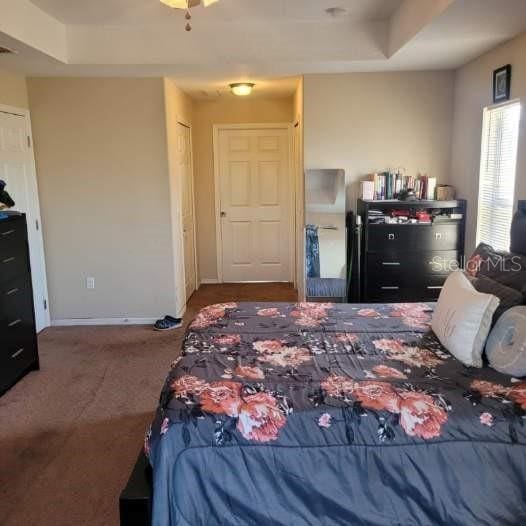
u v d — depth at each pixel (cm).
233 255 645
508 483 173
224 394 192
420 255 436
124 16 364
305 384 200
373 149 464
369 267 439
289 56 391
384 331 264
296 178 558
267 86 512
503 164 365
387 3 346
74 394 338
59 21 375
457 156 448
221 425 180
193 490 176
